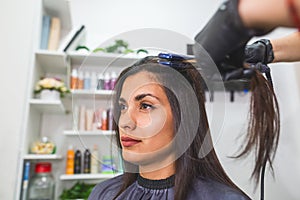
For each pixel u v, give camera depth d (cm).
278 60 45
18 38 118
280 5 17
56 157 112
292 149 103
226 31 22
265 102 39
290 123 100
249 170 72
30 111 114
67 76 123
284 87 92
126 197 54
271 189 103
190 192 47
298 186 102
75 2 144
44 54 119
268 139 41
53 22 130
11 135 107
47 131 129
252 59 42
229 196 47
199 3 144
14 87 112
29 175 115
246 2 19
